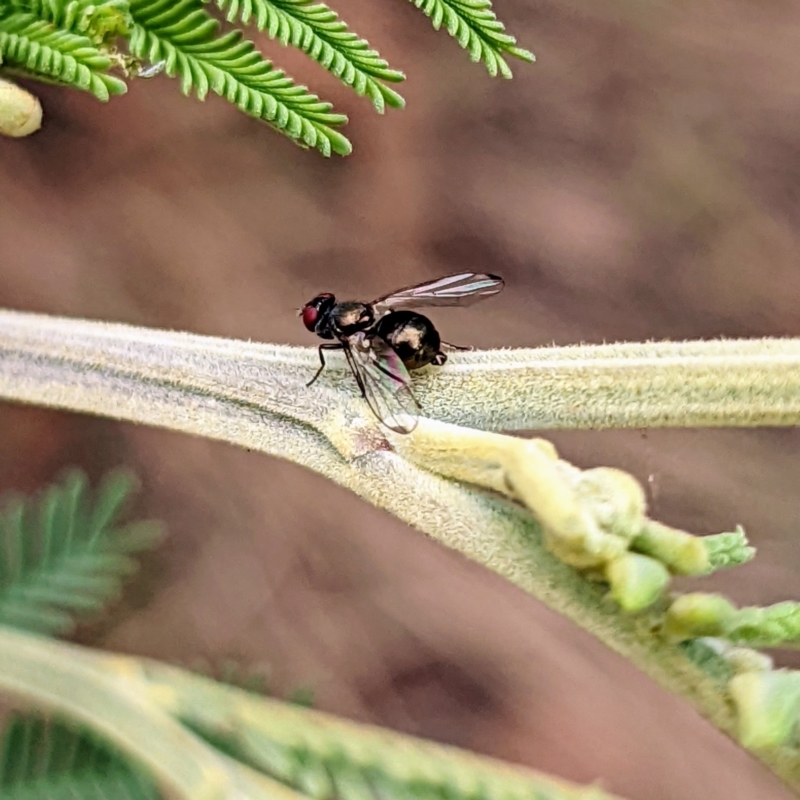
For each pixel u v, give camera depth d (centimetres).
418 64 12
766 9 12
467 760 6
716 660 6
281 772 6
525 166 12
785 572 10
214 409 6
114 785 6
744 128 12
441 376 7
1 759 6
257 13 6
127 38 6
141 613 10
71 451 10
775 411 6
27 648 6
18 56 6
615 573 6
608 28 12
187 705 6
